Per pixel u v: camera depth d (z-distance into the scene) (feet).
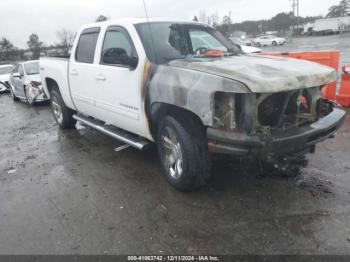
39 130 22.29
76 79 16.69
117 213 10.58
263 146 8.88
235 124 9.32
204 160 10.61
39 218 10.61
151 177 13.10
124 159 15.30
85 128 21.71
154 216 10.26
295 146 9.41
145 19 13.67
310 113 10.50
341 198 10.59
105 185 12.67
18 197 12.19
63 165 15.12
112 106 14.08
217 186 11.87
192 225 9.66
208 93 9.30
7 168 15.25
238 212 10.16
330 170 12.66
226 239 8.93
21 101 37.65
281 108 9.60
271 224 9.45
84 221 10.25
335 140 15.90
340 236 8.75
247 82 8.80
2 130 23.26
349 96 20.98
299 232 9.01
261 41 148.15
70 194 12.12
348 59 50.03
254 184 11.86
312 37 190.08
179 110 10.85
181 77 10.31
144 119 12.25
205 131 10.52
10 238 9.62
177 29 13.76
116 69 13.24
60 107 20.48
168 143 11.78
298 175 12.34
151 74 11.59
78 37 16.81
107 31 14.37
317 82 10.05
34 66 34.35
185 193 11.58
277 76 9.35
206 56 12.83
